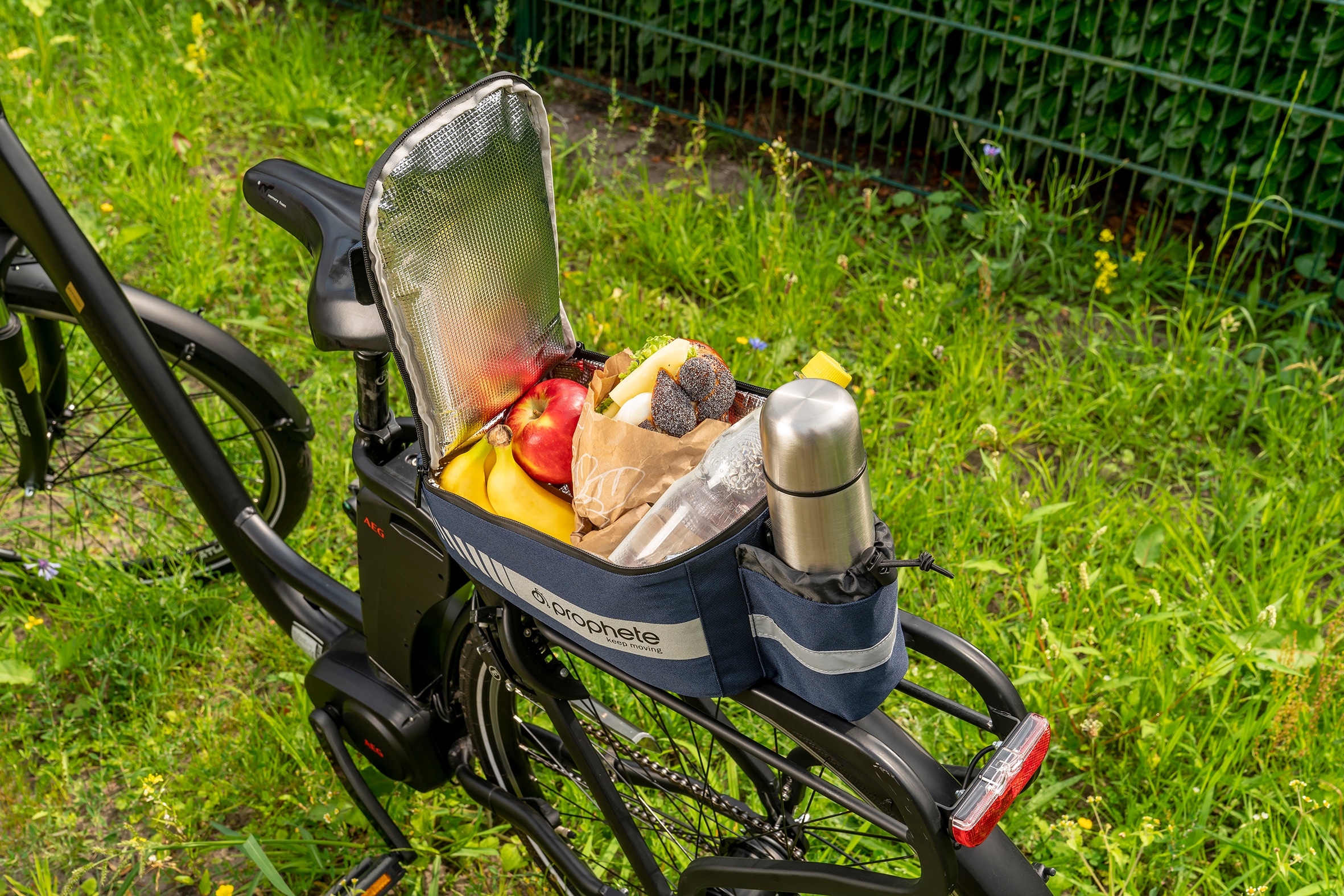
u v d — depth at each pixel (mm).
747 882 1502
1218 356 3426
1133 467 3139
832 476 1070
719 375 1426
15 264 2199
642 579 1231
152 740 2305
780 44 4391
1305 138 3750
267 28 5000
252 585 2104
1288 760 2256
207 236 3754
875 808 1326
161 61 4707
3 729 2383
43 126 4156
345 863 2160
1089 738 2307
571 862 1896
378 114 4426
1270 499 2807
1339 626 2396
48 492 2619
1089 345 3414
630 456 1339
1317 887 1916
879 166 4625
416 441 1753
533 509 1465
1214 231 3934
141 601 2584
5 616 2607
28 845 2150
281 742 2299
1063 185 4238
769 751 1377
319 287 1684
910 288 3396
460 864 2186
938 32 4250
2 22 4957
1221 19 3621
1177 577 2691
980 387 3271
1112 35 3977
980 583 2664
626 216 3953
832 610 1136
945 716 2303
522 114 1344
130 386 1995
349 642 2033
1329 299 3746
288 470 2490
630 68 5152
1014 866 1312
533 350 1505
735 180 4516
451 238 1309
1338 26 3572
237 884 2123
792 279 3367
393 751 1930
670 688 1372
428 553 1694
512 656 1581
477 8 5371
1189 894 2059
